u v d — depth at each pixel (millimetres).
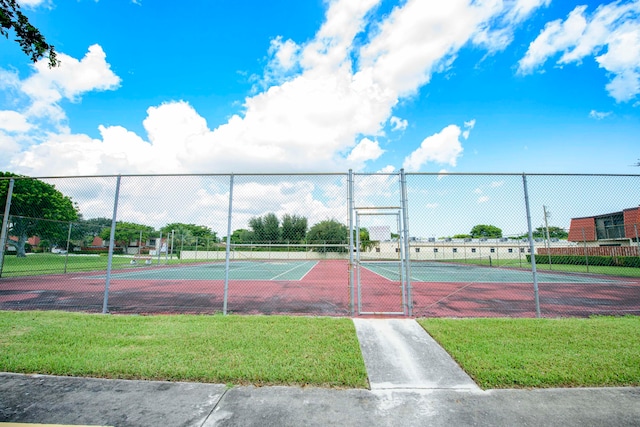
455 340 4965
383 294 10992
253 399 3266
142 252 42156
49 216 33469
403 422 2893
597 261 27078
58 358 4160
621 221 29016
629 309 8164
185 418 2910
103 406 3107
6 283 13703
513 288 12992
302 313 7395
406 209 6902
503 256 34500
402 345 4879
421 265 32531
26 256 29656
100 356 4246
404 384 3666
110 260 7250
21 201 31422
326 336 5145
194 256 36938
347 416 2980
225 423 2840
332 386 3580
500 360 4176
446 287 13336
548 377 3676
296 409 3088
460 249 37125
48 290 11555
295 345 4727
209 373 3734
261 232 10195
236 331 5402
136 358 4180
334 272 23000
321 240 9289
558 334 5246
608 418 2951
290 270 25453
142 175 7301
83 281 15031
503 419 2947
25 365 3932
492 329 5535
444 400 3301
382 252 24750
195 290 11922
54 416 2926
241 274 20719
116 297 9992
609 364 4020
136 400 3227
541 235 37812
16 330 5457
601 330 5469
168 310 7801
